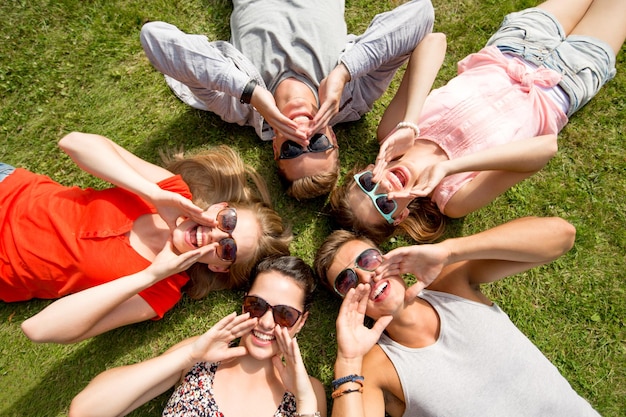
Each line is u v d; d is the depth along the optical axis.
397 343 0.97
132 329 1.08
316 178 1.01
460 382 0.91
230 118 1.13
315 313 1.12
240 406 0.91
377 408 0.92
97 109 1.16
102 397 0.84
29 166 1.12
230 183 1.07
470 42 1.23
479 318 0.94
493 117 1.03
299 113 0.98
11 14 1.15
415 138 1.02
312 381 0.98
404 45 1.02
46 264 0.92
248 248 0.98
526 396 0.90
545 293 1.13
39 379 1.04
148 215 0.98
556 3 1.11
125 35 1.18
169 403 0.93
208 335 0.88
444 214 1.10
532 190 1.18
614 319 1.11
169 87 1.17
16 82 1.14
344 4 1.17
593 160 1.18
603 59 1.07
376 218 0.99
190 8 1.20
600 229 1.15
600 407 1.07
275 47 1.05
